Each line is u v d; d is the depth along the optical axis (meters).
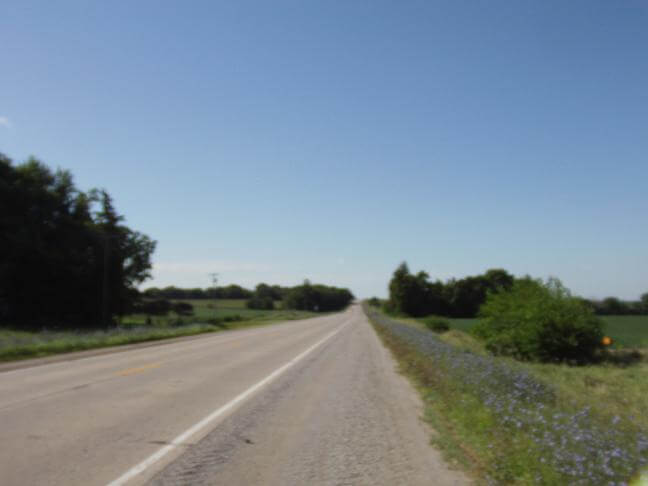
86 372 15.18
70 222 55.31
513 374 11.88
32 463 6.12
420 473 6.03
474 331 28.73
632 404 11.95
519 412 8.08
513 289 27.28
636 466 5.34
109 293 60.62
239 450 6.90
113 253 60.81
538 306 23.56
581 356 23.06
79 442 7.11
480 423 7.71
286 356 21.12
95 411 9.28
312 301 177.62
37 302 54.00
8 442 7.06
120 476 5.70
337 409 9.91
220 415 9.09
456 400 9.72
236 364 17.80
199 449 6.87
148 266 69.25
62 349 23.27
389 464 6.38
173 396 11.01
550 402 10.00
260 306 152.88
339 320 82.00
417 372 15.27
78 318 57.84
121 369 16.02
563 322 22.66
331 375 15.09
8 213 50.00
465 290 123.75
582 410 8.51
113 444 7.03
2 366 16.56
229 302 172.75
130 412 9.23
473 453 6.77
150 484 5.50
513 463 5.88
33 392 11.38
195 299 186.12
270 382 13.37
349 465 6.33
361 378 14.51
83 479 5.59
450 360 14.32
